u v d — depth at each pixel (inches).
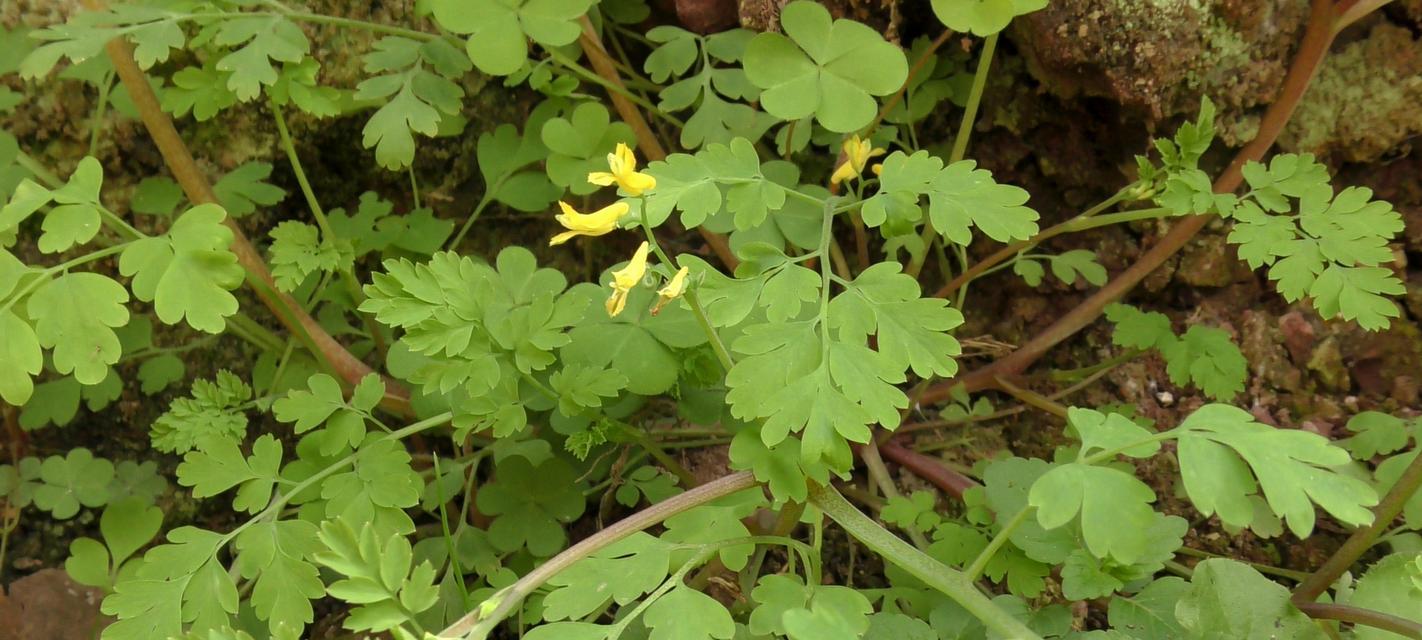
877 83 12.5
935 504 15.6
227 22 13.9
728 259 16.0
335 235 16.1
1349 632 12.4
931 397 16.4
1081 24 14.6
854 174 13.7
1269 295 16.3
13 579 15.5
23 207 12.5
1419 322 15.7
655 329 13.5
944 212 12.2
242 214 15.6
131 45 14.0
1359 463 14.4
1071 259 15.8
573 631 11.0
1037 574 12.6
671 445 15.5
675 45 16.0
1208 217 15.4
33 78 15.6
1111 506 10.7
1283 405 15.9
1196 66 14.7
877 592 13.4
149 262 12.4
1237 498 10.5
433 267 12.9
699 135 15.5
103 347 12.3
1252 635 11.9
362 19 16.3
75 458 15.3
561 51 16.7
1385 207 13.4
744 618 13.7
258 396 16.0
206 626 12.0
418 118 14.6
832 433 11.2
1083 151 16.2
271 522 12.5
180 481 12.9
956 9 12.7
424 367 12.9
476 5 13.4
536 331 12.9
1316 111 15.4
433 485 14.5
